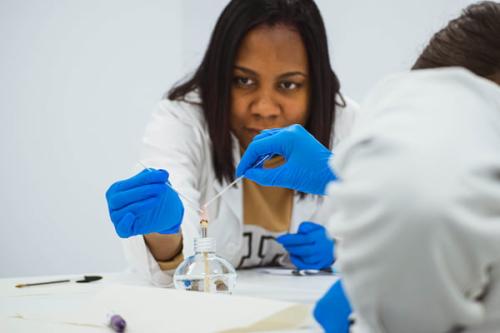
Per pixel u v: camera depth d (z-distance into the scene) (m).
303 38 1.20
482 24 0.59
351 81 2.11
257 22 1.15
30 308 0.73
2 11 2.14
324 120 1.25
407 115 0.32
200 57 2.16
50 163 2.16
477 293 0.32
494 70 0.57
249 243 1.32
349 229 0.31
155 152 1.26
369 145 0.32
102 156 2.17
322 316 0.48
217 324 0.55
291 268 1.28
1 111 2.16
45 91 2.16
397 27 2.07
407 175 0.29
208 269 0.71
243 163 0.83
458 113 0.32
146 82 2.18
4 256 2.16
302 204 1.34
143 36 2.17
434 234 0.29
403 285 0.31
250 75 1.17
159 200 0.85
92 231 2.16
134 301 0.64
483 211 0.30
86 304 0.67
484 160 0.30
